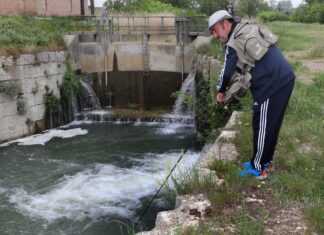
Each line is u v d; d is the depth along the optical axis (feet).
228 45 14.06
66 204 31.89
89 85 66.69
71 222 28.84
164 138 51.31
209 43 60.54
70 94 60.34
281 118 14.40
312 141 19.71
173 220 13.02
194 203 13.93
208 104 36.73
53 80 57.47
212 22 14.28
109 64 68.44
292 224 12.50
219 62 44.62
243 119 22.56
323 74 37.27
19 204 32.14
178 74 68.03
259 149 14.82
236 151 18.21
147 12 92.27
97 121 60.75
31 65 53.21
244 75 14.21
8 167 40.98
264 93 14.08
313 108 25.20
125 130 55.52
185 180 15.92
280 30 89.10
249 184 14.94
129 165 41.06
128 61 68.44
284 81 13.96
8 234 27.45
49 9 85.81
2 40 50.88
